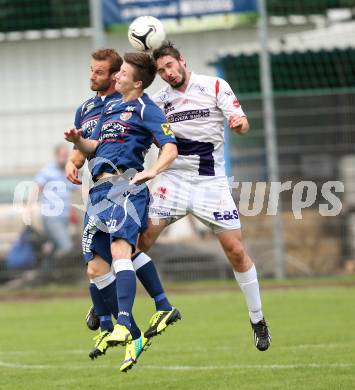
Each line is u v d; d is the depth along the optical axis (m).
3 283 59.94
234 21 56.88
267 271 59.62
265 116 58.69
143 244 31.09
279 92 62.97
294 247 59.78
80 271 59.44
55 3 66.38
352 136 60.03
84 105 30.89
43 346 39.62
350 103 60.16
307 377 30.53
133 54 28.89
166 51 30.64
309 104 60.28
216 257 59.47
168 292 57.78
